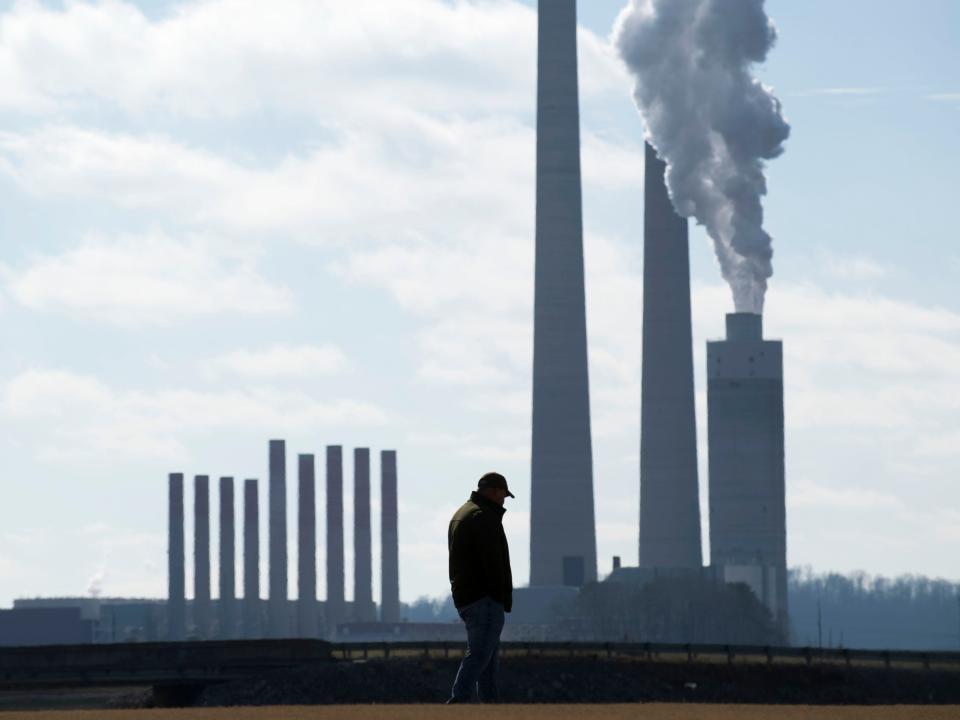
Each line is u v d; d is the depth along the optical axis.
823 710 48.09
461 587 54.56
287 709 49.56
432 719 45.38
